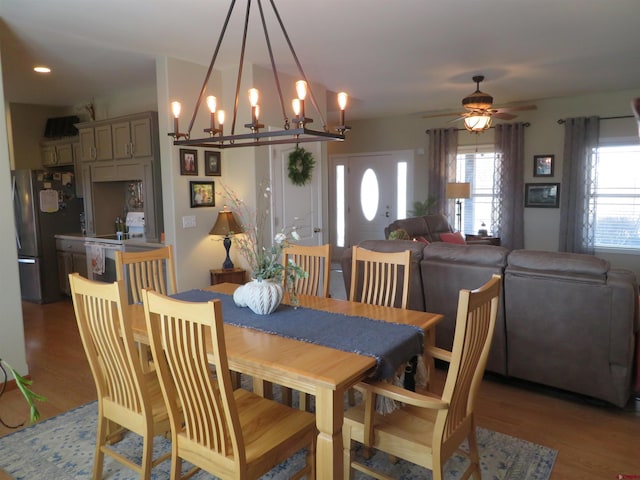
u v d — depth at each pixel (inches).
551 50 164.9
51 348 158.9
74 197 236.7
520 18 133.2
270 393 106.0
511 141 269.6
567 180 254.4
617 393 108.5
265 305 96.0
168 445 99.7
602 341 107.3
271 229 190.5
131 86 210.5
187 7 121.8
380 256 111.4
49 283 226.5
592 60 178.2
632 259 246.1
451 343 130.1
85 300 77.1
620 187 247.4
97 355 83.0
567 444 98.3
